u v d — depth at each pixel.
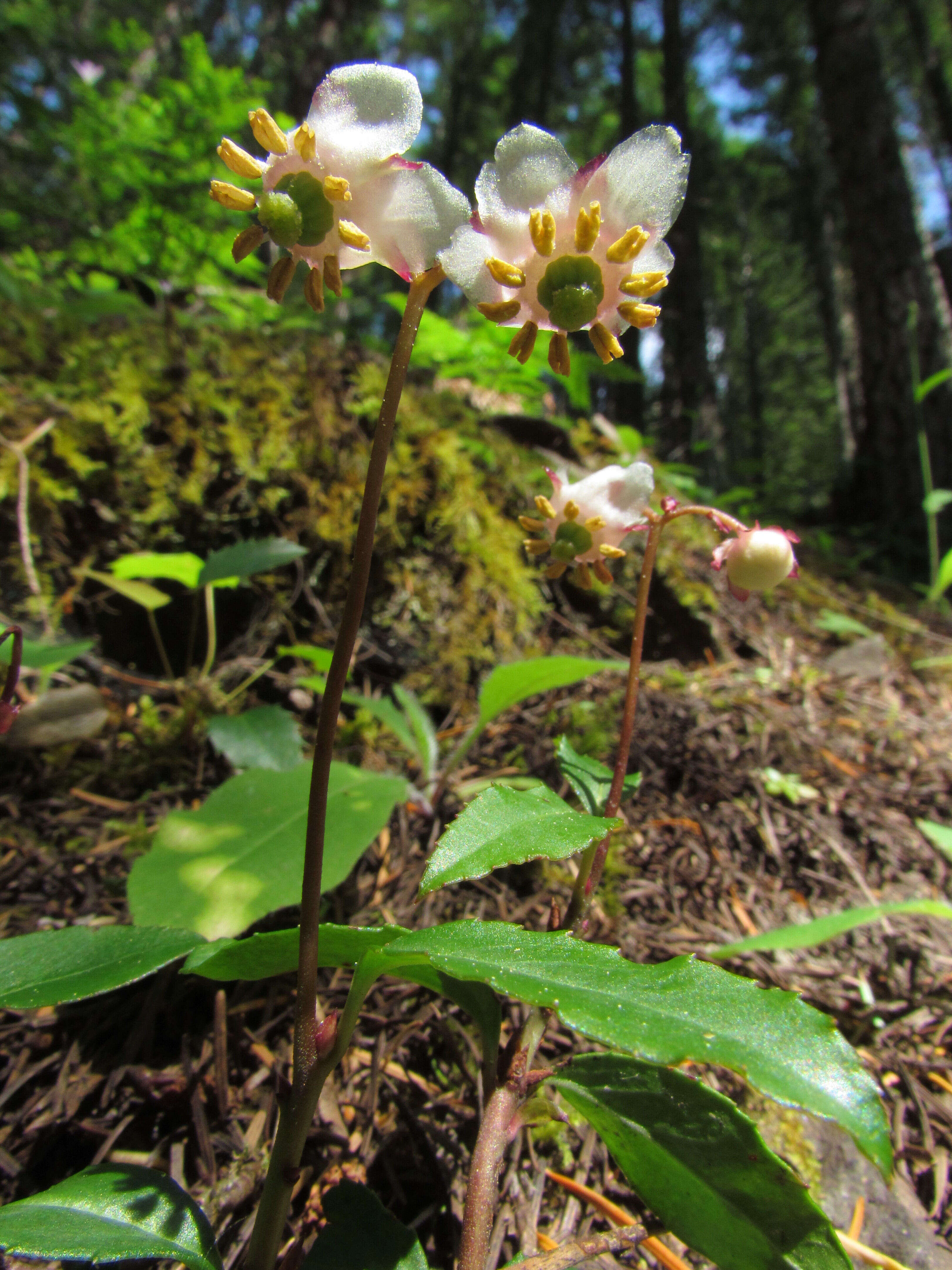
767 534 0.06
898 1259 0.06
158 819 0.09
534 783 0.10
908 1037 0.08
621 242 0.05
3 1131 0.06
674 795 0.11
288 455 0.13
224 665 0.12
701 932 0.09
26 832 0.09
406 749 0.11
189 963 0.05
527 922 0.08
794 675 0.16
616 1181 0.06
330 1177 0.06
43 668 0.08
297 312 0.22
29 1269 0.05
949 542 0.33
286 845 0.07
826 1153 0.06
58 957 0.05
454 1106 0.06
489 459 0.15
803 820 0.11
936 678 0.19
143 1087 0.06
